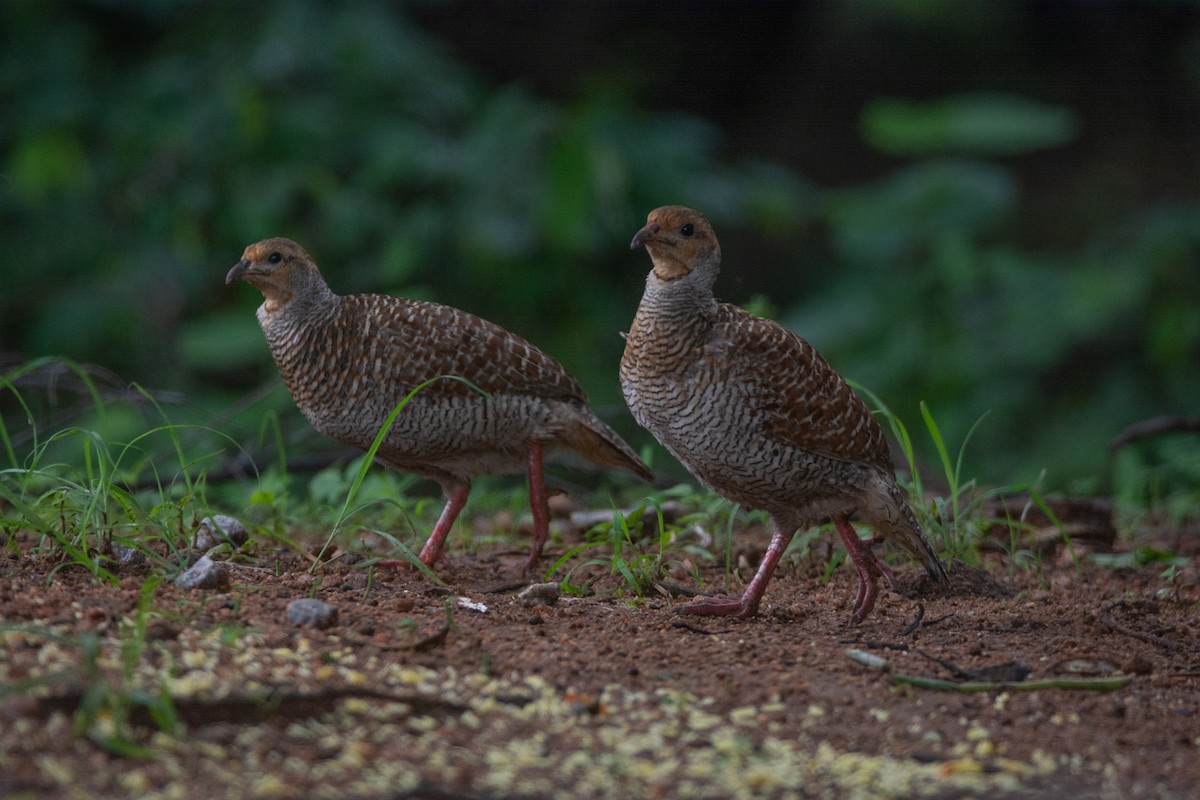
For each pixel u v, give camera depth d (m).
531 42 24.50
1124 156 24.75
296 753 5.57
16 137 18.17
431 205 16.92
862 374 18.19
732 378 7.96
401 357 8.91
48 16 19.00
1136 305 19.25
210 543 8.54
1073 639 7.71
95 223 17.72
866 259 19.22
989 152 24.27
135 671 6.02
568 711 6.30
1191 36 25.16
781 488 8.14
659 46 25.28
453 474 9.38
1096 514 10.69
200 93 17.91
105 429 8.94
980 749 6.17
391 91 17.94
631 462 9.58
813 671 6.99
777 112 25.64
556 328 18.06
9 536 7.87
